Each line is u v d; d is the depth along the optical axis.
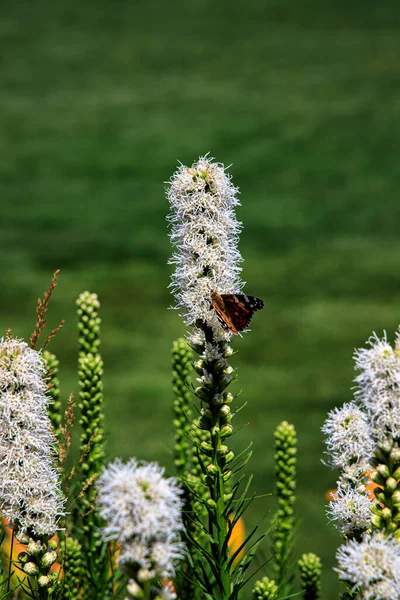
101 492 2.61
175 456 4.89
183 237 3.69
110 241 27.47
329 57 49.31
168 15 59.75
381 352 2.95
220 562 3.56
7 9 60.69
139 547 2.56
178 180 3.63
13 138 39.53
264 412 14.18
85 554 4.21
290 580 4.34
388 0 59.22
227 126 39.88
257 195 32.72
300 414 14.09
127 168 35.72
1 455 3.13
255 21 57.34
